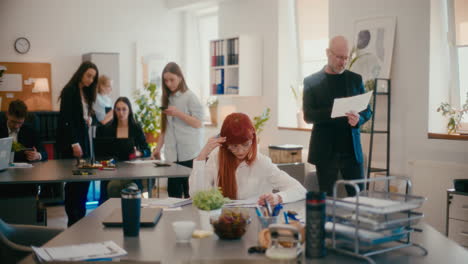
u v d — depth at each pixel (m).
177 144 4.81
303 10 6.45
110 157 4.83
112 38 8.07
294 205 2.48
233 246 1.79
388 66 4.90
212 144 2.61
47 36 7.52
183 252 1.72
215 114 7.84
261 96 6.88
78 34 7.76
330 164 3.99
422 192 4.53
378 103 5.03
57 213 6.28
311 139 4.10
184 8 8.34
